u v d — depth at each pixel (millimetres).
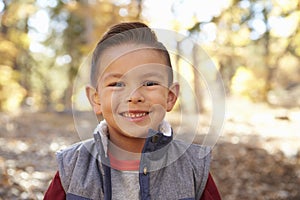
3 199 4531
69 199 1550
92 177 1536
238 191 5871
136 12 11516
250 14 6004
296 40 7992
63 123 12070
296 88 23484
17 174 5562
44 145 8438
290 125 13883
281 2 6012
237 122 13281
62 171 1579
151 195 1489
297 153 8359
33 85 21891
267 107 17922
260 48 14914
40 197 4750
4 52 16203
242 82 15500
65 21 18453
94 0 14383
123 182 1506
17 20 16859
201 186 1602
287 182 6305
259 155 7965
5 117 12727
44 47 19672
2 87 16141
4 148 7719
